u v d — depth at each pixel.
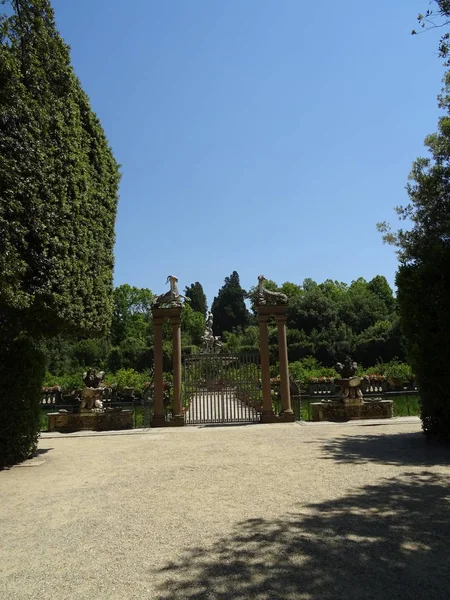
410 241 12.49
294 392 15.30
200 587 3.59
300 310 53.56
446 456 8.21
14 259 7.37
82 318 9.48
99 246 10.62
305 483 6.61
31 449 9.42
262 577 3.71
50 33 9.26
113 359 47.97
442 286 9.52
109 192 11.84
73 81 9.95
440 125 12.02
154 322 14.44
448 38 7.37
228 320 71.94
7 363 9.12
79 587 3.69
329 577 3.67
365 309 53.44
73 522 5.32
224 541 4.49
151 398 15.62
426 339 9.70
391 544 4.27
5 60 7.64
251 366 15.16
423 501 5.54
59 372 40.41
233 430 12.71
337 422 13.78
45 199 8.33
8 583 3.82
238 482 6.83
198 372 15.14
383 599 3.33
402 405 17.81
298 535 4.56
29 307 8.07
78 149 9.71
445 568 3.77
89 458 9.41
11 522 5.41
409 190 12.61
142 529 4.96
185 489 6.58
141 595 3.51
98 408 14.33
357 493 5.99
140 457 9.30
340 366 14.68
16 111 7.80
